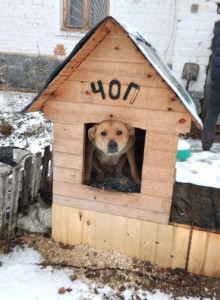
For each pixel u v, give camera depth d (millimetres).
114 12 3619
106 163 1585
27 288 1243
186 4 2988
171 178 1266
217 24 2961
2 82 4270
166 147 1237
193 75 3068
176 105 1176
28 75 4176
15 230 1570
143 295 1243
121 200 1351
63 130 1333
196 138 3230
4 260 1392
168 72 1385
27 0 3926
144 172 1291
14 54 4148
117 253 1431
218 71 1417
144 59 1094
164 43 3580
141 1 3512
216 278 1343
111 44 1167
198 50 3068
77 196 1405
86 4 3824
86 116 1290
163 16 3510
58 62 4039
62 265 1373
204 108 3135
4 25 4094
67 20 3938
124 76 1198
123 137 1312
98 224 1415
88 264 1386
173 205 1475
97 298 1216
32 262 1386
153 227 1347
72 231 1465
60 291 1236
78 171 1369
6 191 1443
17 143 2832
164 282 1311
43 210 1584
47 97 1284
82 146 1332
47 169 1713
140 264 1393
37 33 4020
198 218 1371
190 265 1364
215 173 2387
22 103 3668
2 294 1206
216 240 1297
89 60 1209
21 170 1543
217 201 1551
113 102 1246
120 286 1280
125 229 1386
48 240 1513
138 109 1228
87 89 1253
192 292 1271
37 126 3137
